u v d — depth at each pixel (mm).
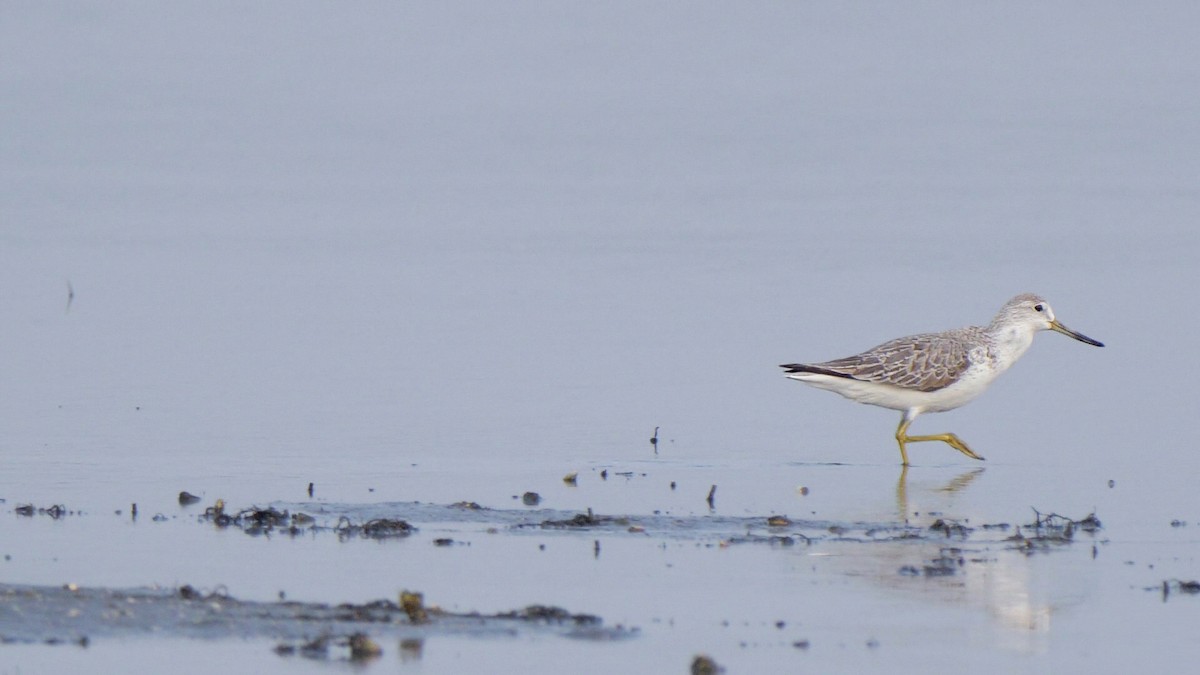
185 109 48562
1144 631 10516
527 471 15227
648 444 16609
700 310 23344
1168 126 43719
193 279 25781
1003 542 12695
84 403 17922
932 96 50562
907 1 68625
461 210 33031
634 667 9562
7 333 21750
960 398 17078
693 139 43250
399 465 15359
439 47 60938
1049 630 10500
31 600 10266
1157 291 24234
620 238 29578
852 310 23172
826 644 10117
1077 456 16250
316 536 12469
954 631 10445
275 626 9969
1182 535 12992
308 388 18891
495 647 9805
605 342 21469
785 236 29547
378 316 23125
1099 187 34656
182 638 9711
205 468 15023
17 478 14453
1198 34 62188
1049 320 17406
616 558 11961
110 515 13055
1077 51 59375
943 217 31297
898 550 12383
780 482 15016
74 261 27172
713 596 11055
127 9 65688
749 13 66875
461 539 12461
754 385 19359
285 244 29078
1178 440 16828
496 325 22531
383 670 9336
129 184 36094
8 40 59812
